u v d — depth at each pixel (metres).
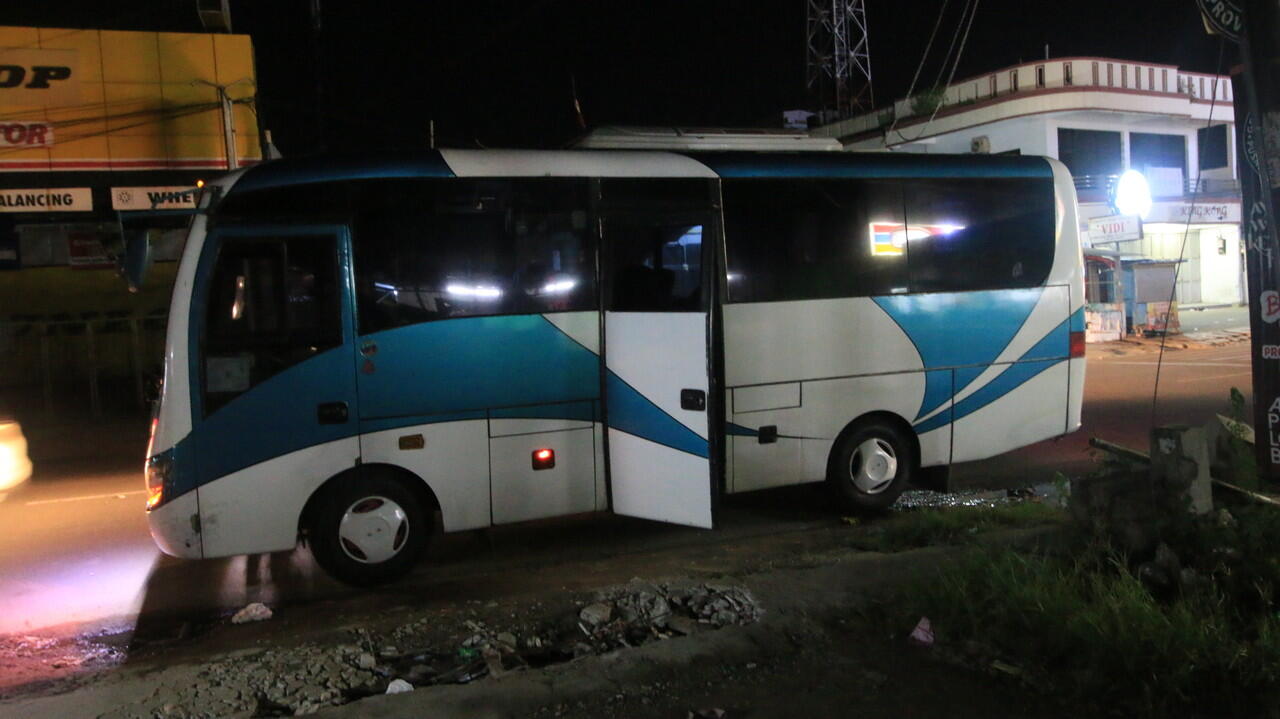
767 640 4.60
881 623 4.76
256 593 6.33
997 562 5.00
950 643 4.47
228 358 5.90
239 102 17.69
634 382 6.39
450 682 4.34
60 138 16.92
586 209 6.61
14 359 16.95
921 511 7.03
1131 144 30.30
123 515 8.87
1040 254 8.30
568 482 6.56
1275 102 4.37
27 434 15.05
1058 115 28.22
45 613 6.04
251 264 5.97
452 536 7.63
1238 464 6.37
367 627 5.20
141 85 17.27
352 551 6.16
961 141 30.17
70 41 16.84
